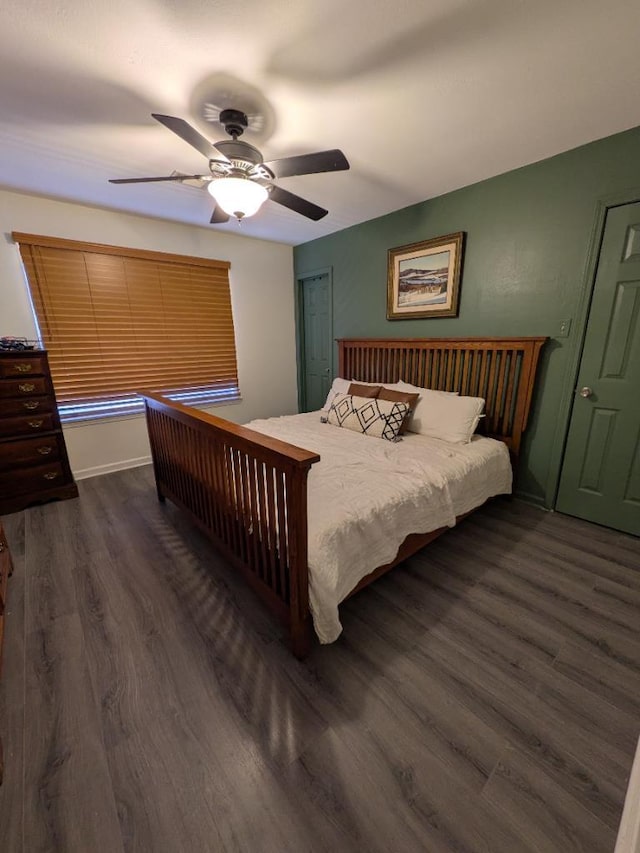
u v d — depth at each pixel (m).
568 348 2.36
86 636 1.57
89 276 3.09
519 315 2.55
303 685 1.34
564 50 1.37
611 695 1.29
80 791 1.03
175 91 1.58
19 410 2.60
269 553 1.52
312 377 4.60
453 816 0.97
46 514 2.64
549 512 2.61
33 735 1.17
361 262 3.55
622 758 1.10
